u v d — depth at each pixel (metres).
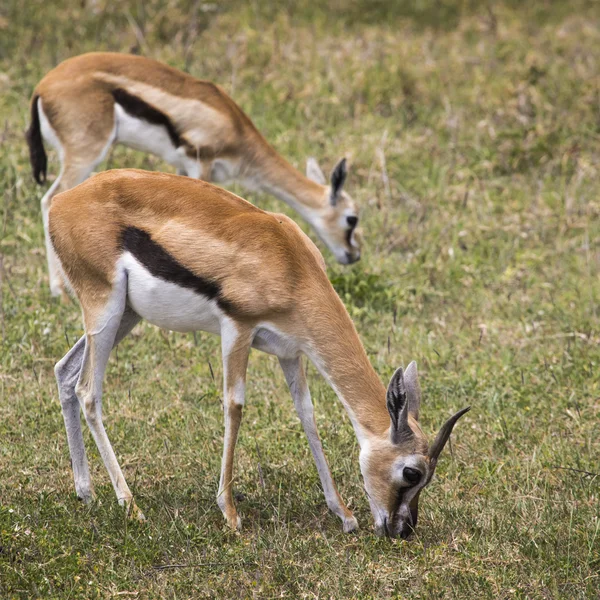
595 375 12.76
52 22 23.23
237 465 10.69
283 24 24.73
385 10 26.97
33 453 10.56
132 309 10.02
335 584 8.69
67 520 9.24
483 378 12.73
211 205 9.41
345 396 9.36
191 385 12.38
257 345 9.60
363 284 14.70
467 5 27.88
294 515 9.91
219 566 8.84
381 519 9.29
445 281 15.49
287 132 19.47
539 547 9.27
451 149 19.52
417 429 9.15
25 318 13.38
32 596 8.27
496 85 22.36
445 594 8.64
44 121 14.22
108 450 9.60
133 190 9.40
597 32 26.34
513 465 10.88
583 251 16.53
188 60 21.95
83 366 9.54
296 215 17.50
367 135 19.75
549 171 19.08
